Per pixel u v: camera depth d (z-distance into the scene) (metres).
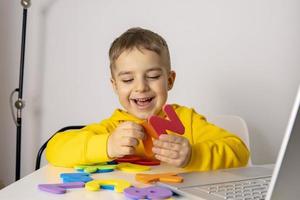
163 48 1.17
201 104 1.71
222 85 1.70
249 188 0.67
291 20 1.70
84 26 1.71
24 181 0.73
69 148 0.89
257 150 1.71
